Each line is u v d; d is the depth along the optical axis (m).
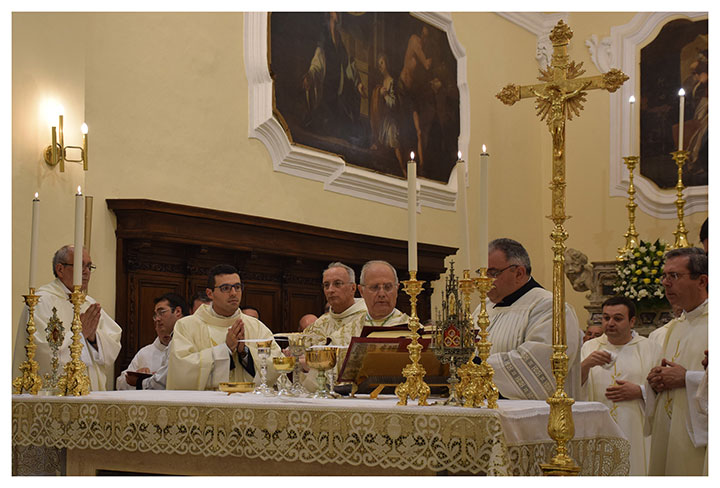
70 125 7.09
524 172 14.48
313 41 10.35
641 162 14.05
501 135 14.02
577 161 14.54
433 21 12.62
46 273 6.66
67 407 3.70
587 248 14.32
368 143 11.18
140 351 7.04
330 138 10.52
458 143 13.00
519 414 3.07
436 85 12.60
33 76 6.76
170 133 8.52
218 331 5.27
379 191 11.23
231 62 9.29
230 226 8.73
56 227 6.81
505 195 13.97
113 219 7.85
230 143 9.17
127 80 8.12
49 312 5.18
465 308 3.14
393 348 3.54
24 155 6.58
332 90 10.62
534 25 14.95
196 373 4.82
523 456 3.04
